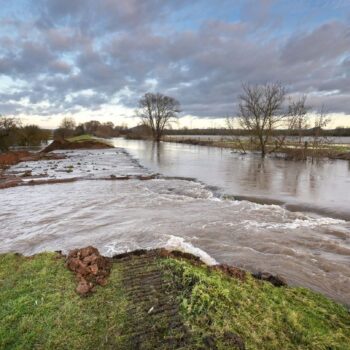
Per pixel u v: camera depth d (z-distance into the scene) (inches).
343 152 1071.0
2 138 1611.7
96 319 138.4
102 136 4065.0
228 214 366.0
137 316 138.9
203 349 116.0
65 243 285.4
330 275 207.2
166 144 2276.1
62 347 122.7
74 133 3636.8
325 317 148.3
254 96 1353.3
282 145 1253.7
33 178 704.4
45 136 2598.4
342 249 254.4
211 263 219.9
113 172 794.2
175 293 155.9
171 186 565.0
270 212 373.1
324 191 495.5
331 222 334.6
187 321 131.5
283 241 274.4
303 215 360.5
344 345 127.7
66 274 182.7
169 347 118.6
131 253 226.1
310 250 255.9
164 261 195.8
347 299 177.5
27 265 201.2
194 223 330.0
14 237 309.7
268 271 212.7
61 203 451.8
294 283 194.9
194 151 1492.4
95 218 364.8
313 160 968.3
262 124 1119.0
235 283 169.8
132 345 122.0
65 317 140.1
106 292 161.0
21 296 159.5
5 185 600.4
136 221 343.0
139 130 3715.6
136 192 519.5
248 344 120.3
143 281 171.3
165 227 316.5
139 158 1178.6
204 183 587.2
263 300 154.3
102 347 122.0
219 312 136.6
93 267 185.2
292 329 133.8
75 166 962.1
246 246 263.3
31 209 421.1
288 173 708.0
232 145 1662.2
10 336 129.7
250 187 536.1
